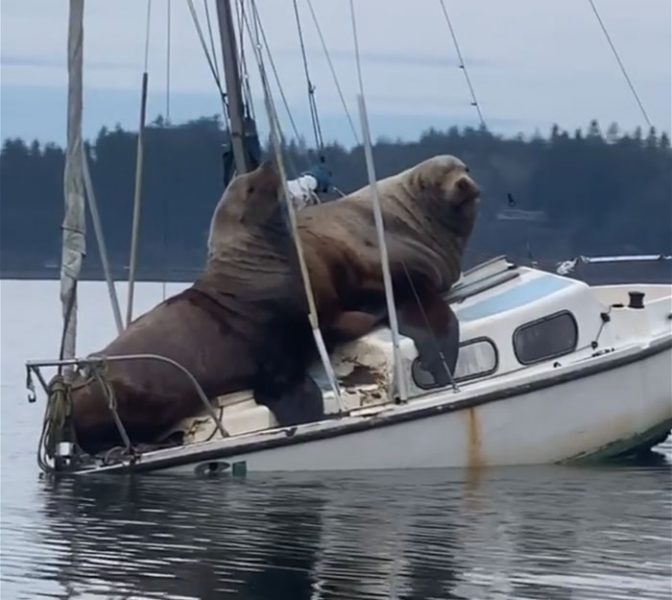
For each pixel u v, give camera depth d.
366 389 53.47
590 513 45.69
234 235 54.25
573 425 53.75
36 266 159.00
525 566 39.16
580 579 37.94
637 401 54.81
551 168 108.94
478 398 52.47
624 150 111.44
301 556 40.22
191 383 52.47
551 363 55.47
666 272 78.06
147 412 52.34
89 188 58.81
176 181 93.12
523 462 53.22
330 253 54.72
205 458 51.12
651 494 48.62
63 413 52.00
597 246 111.44
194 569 38.94
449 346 54.22
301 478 50.72
